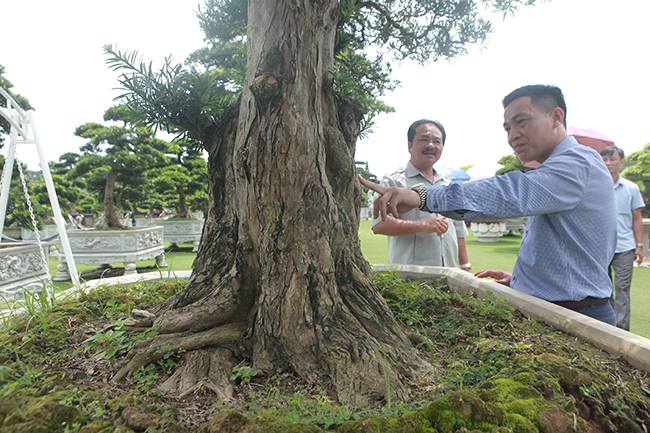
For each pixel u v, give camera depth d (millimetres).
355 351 1262
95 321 1854
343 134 1794
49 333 1588
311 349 1292
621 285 3238
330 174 1677
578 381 1114
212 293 1574
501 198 1292
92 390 1114
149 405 1003
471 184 1326
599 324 1527
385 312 1530
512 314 1840
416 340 1565
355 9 1875
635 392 1155
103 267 6996
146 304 2070
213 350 1395
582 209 1558
